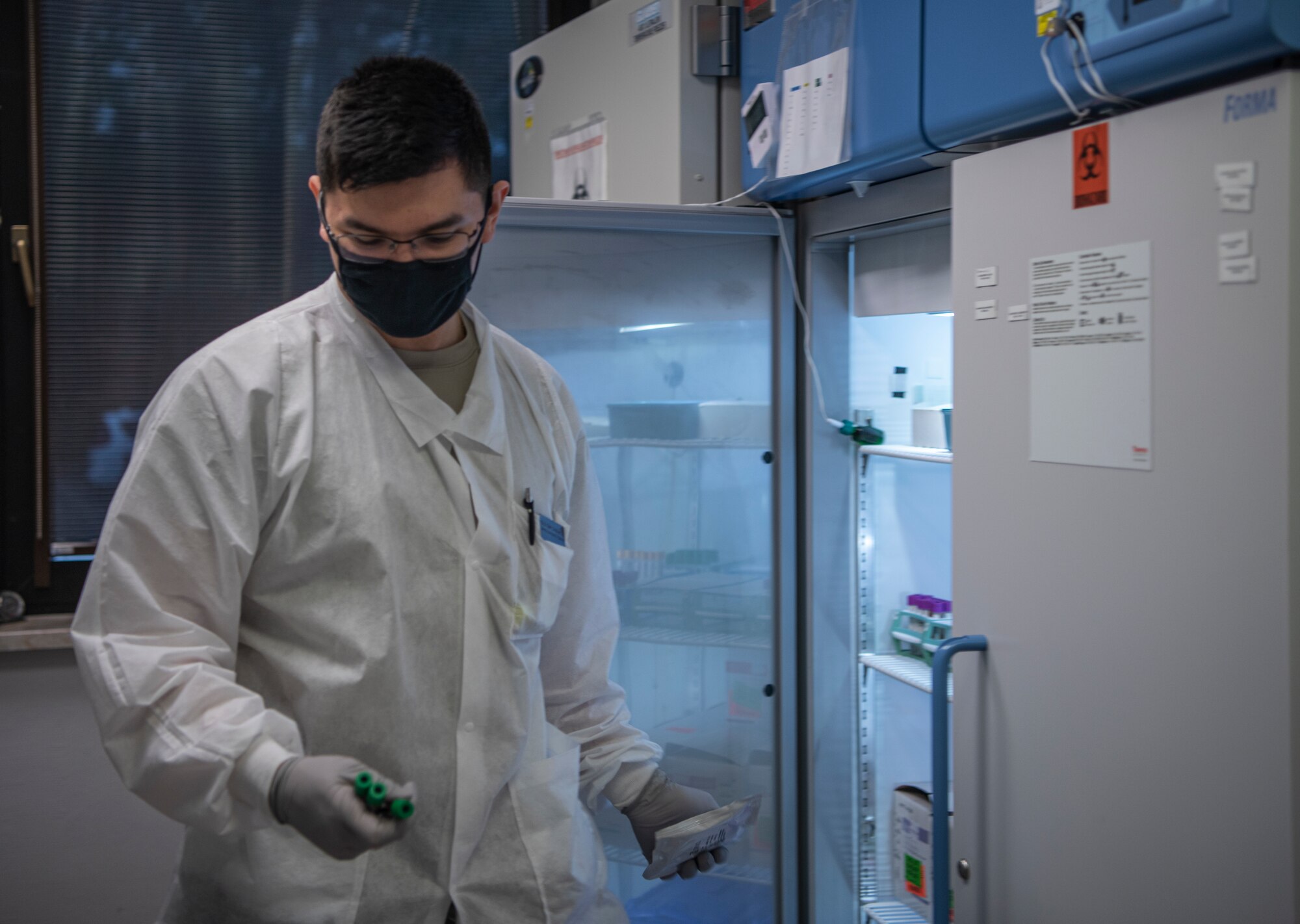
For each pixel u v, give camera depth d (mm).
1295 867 893
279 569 1073
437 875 1103
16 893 2291
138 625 1002
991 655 1230
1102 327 1058
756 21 1721
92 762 2318
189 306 2449
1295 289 876
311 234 2498
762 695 1959
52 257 2377
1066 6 1069
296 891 1063
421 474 1115
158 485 1017
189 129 2428
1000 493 1205
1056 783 1143
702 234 1823
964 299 1250
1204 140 942
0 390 2371
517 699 1143
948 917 1267
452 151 999
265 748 944
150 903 2340
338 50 2502
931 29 1294
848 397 1928
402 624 1084
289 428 1064
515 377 1255
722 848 1306
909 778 2041
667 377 1848
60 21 2350
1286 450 885
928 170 1515
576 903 1196
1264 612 910
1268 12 866
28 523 2402
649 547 1880
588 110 2061
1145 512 1018
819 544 1926
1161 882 1016
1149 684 1021
